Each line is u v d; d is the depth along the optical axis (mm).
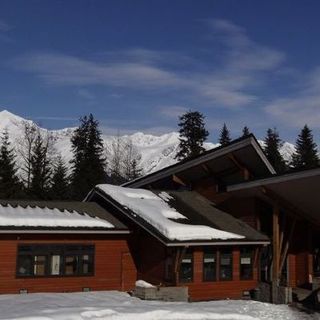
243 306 21344
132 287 25750
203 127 68688
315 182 23156
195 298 24156
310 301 24172
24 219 23344
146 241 25750
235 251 25781
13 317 15797
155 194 29656
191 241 23594
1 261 22422
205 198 30938
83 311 17078
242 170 28859
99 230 24594
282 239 26516
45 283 23328
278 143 80812
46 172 59125
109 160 90625
